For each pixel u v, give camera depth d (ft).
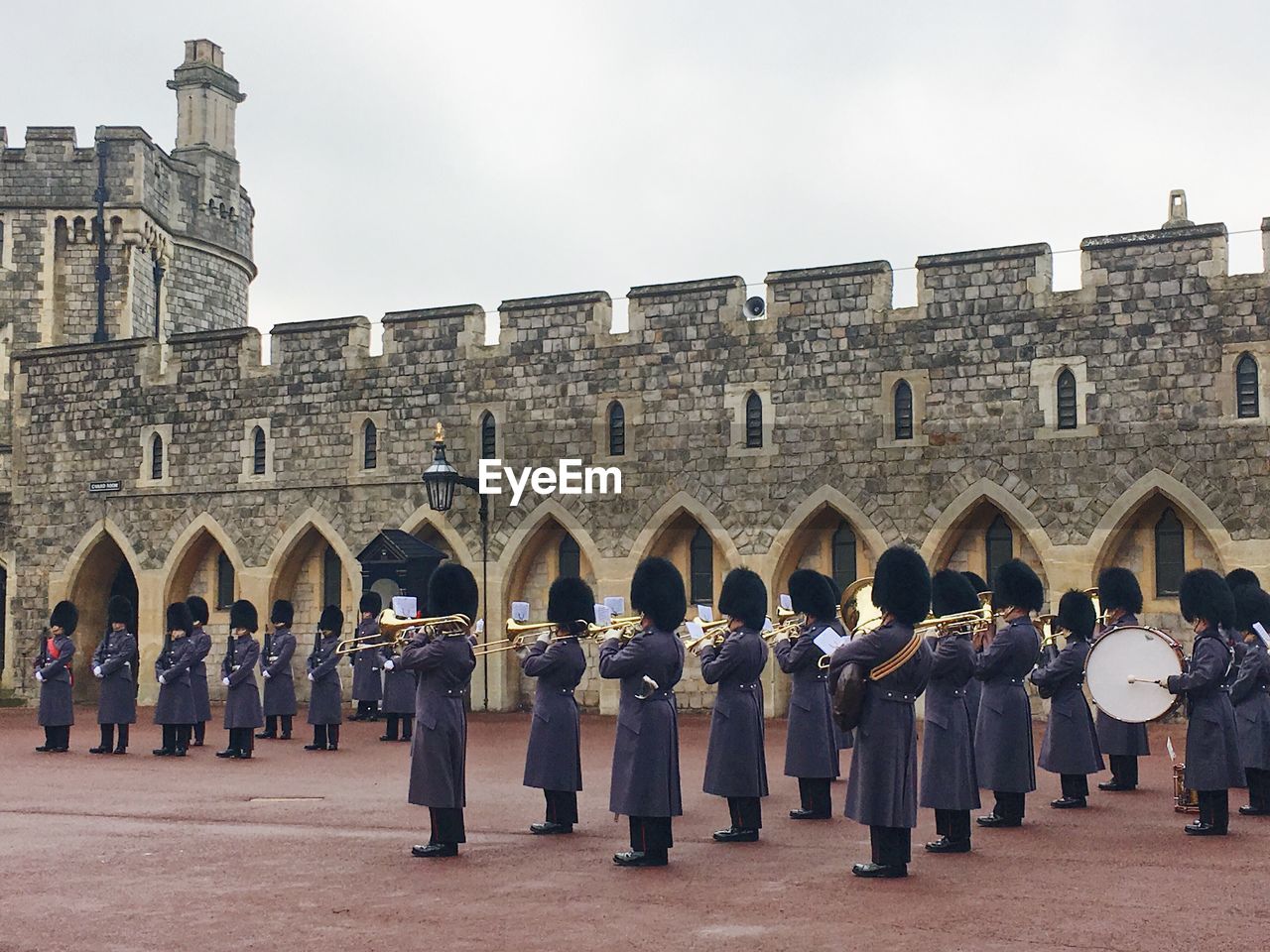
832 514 75.56
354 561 84.58
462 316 83.25
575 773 40.32
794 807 45.83
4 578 99.71
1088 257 69.97
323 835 39.17
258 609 86.94
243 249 132.87
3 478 99.71
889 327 73.61
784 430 75.46
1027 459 70.44
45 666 64.44
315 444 86.38
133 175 117.39
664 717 34.99
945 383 72.33
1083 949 25.34
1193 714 38.81
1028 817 42.83
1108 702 39.75
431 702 35.96
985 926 27.07
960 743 36.17
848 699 31.94
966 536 73.26
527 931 27.12
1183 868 33.30
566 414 80.38
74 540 92.99
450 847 35.86
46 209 116.88
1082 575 68.95
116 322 115.75
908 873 32.96
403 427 84.23
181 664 61.77
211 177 128.88
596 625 41.14
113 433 92.48
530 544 81.35
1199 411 67.46
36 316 115.96
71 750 65.41
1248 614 45.83
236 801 46.29
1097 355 69.51
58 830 40.06
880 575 33.68
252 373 88.43
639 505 78.23
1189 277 68.08
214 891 31.30
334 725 64.59
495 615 81.10
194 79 129.39
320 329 86.79
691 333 77.82
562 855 36.04
